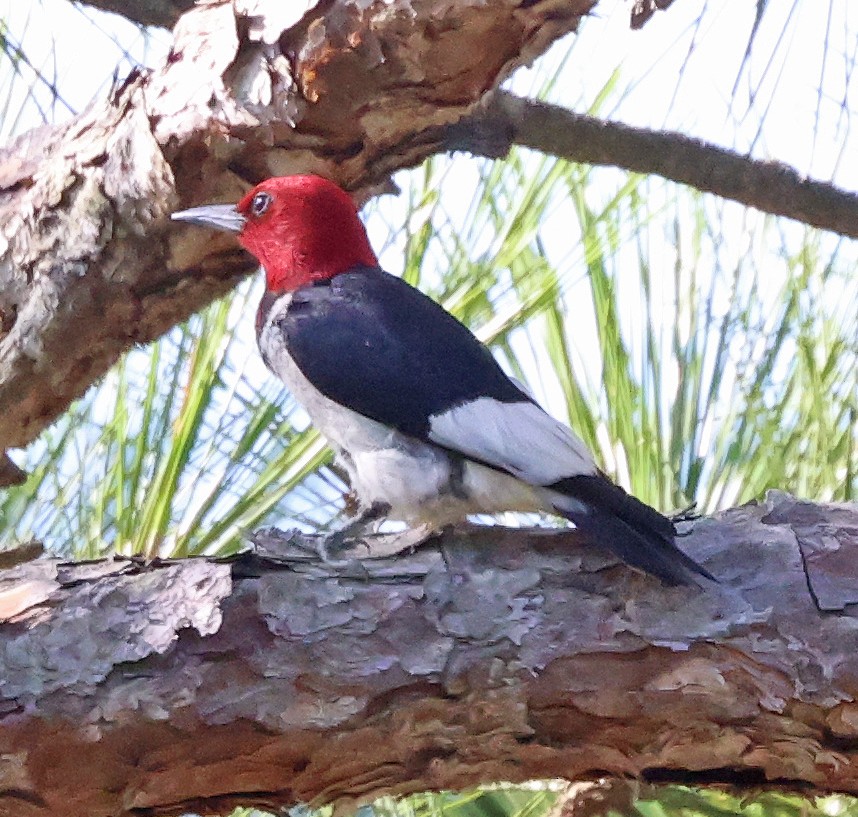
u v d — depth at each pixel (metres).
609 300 6.22
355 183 6.64
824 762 4.99
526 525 6.03
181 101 6.12
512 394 6.16
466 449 6.00
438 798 5.75
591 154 6.66
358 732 4.91
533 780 5.20
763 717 4.91
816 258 6.20
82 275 6.49
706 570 5.04
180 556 5.77
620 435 6.11
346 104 5.97
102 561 5.07
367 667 4.88
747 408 5.96
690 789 5.50
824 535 5.15
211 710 4.80
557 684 4.92
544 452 5.80
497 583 5.03
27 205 6.55
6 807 4.80
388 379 6.19
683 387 6.03
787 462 5.89
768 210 6.65
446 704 4.93
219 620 4.84
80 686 4.74
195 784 4.91
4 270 6.61
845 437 5.86
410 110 6.04
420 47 5.68
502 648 4.92
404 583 5.02
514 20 5.58
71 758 4.77
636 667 4.93
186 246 6.51
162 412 6.02
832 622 4.93
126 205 6.36
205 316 6.12
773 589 5.00
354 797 5.12
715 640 4.90
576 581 5.07
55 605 4.88
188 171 6.29
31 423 6.80
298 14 5.74
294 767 4.95
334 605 4.94
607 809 5.48
